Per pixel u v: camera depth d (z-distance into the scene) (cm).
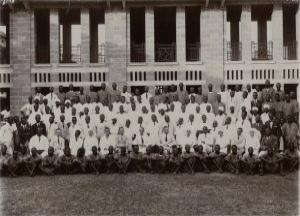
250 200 1383
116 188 1563
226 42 2738
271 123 1980
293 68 2712
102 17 3109
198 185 1603
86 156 1878
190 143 1989
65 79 2772
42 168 1845
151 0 2716
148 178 1748
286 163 1877
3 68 2767
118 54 2748
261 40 3158
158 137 2012
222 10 2728
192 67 2744
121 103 2147
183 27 2741
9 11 2777
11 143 2027
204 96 2142
